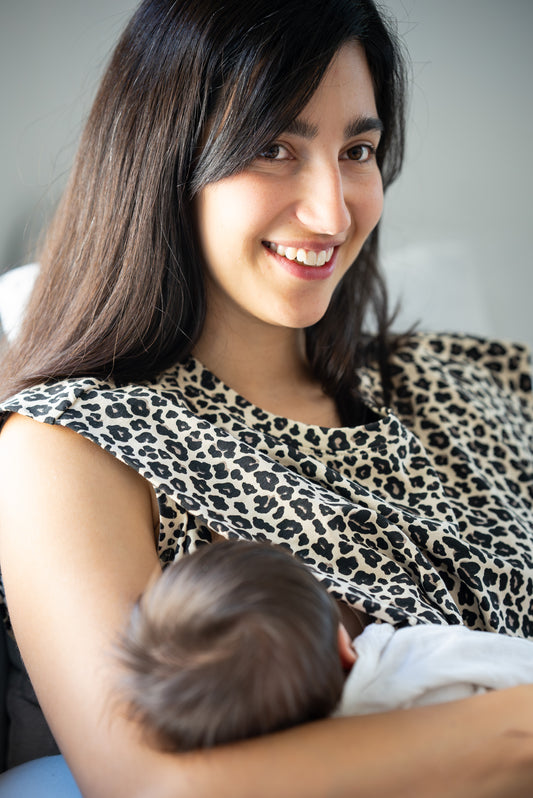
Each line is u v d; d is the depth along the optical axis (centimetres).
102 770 66
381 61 103
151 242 98
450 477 107
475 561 93
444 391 117
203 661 65
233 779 62
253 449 92
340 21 91
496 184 196
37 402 91
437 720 67
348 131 95
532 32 188
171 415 92
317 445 100
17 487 85
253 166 93
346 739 65
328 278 99
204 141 95
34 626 76
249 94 89
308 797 62
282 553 73
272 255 97
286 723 66
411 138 191
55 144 168
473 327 181
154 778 63
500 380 131
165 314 100
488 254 200
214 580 69
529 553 100
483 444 114
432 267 182
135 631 69
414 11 183
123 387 95
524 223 199
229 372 108
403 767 64
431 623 83
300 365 114
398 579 87
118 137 100
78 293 103
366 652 75
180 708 64
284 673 65
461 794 65
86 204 104
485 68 189
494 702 69
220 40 91
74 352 98
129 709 65
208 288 104
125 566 79
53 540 79
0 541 84
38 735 96
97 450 88
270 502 89
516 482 113
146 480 90
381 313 127
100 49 168
